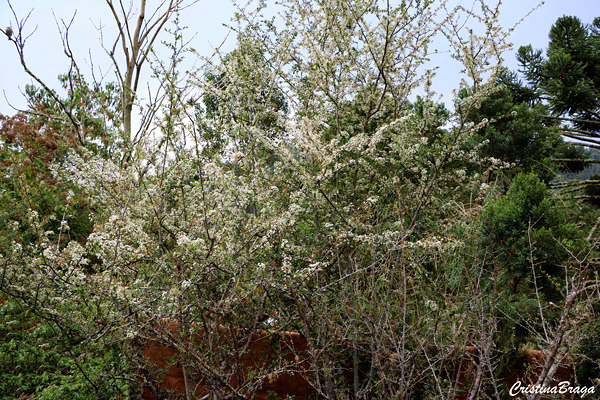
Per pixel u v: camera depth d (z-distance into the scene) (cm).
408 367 384
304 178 411
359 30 484
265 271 354
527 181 588
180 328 331
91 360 442
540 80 1070
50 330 463
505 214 538
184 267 327
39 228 446
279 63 504
